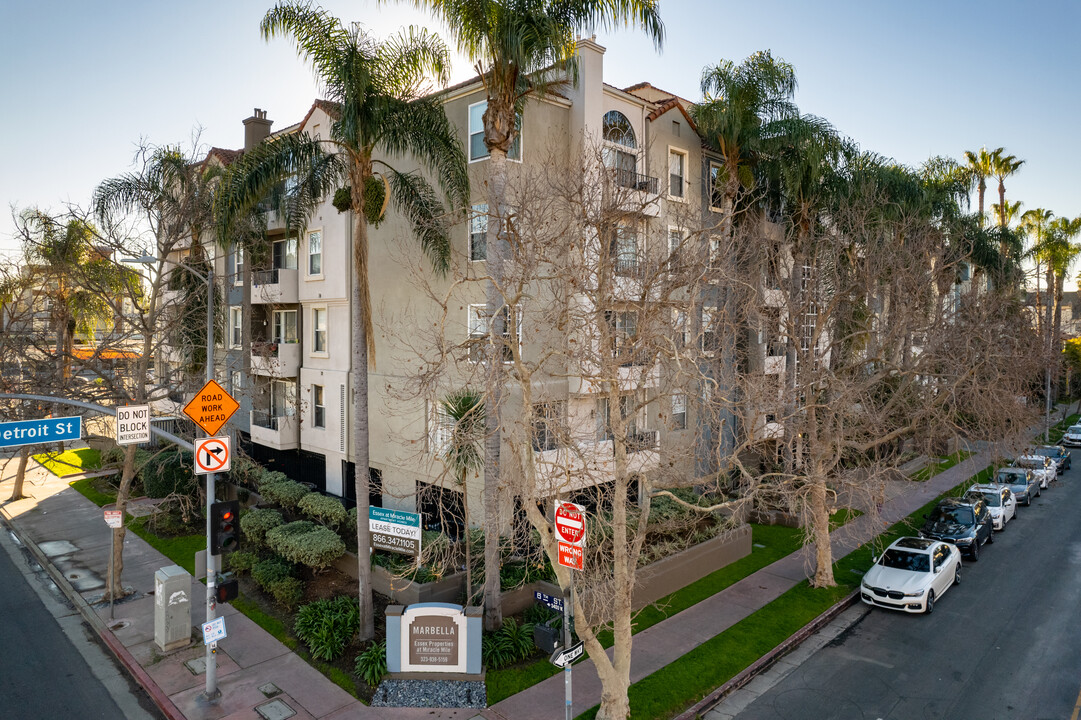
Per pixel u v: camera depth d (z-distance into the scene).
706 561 19.45
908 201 24.95
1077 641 15.44
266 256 26.97
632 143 22.14
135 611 16.84
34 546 21.98
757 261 19.41
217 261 28.62
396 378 22.09
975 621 16.75
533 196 13.35
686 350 12.98
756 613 16.84
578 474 13.20
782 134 21.78
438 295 20.70
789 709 12.67
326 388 25.70
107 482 30.00
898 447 28.69
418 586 15.68
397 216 22.11
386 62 15.46
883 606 17.31
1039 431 45.38
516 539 16.22
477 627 13.24
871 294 20.61
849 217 21.41
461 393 15.45
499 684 13.28
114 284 22.06
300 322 27.48
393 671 13.32
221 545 12.93
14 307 24.92
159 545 21.92
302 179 19.30
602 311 11.95
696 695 12.99
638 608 16.86
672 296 16.70
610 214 12.32
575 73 15.65
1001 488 27.25
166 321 21.66
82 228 21.22
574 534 10.41
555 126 19.81
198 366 22.67
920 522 25.70
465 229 20.05
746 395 14.34
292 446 27.28
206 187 21.55
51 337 29.05
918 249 21.48
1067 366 46.34
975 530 22.08
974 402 20.78
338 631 14.77
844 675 14.02
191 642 15.12
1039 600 18.14
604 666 11.14
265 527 20.52
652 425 21.00
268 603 17.27
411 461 21.59
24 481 30.47
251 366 27.61
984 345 22.17
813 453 17.73
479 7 14.15
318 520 21.55
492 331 12.48
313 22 14.49
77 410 23.47
